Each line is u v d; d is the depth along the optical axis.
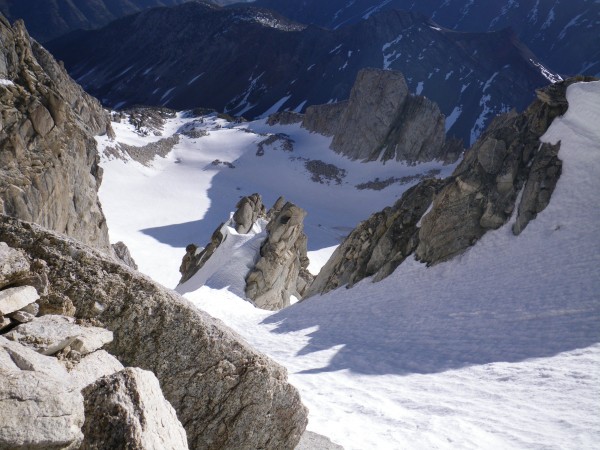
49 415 4.22
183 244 97.75
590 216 33.69
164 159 154.75
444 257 37.16
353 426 13.80
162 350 7.61
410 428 14.09
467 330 27.58
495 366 21.14
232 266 53.28
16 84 36.66
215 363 7.73
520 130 40.41
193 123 194.62
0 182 32.09
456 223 37.53
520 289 30.23
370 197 150.38
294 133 187.62
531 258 33.16
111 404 5.03
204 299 44.66
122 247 58.28
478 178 38.16
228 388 7.68
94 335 6.53
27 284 6.77
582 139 36.91
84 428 4.92
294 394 8.00
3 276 6.43
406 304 34.28
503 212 37.03
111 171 128.25
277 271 52.88
